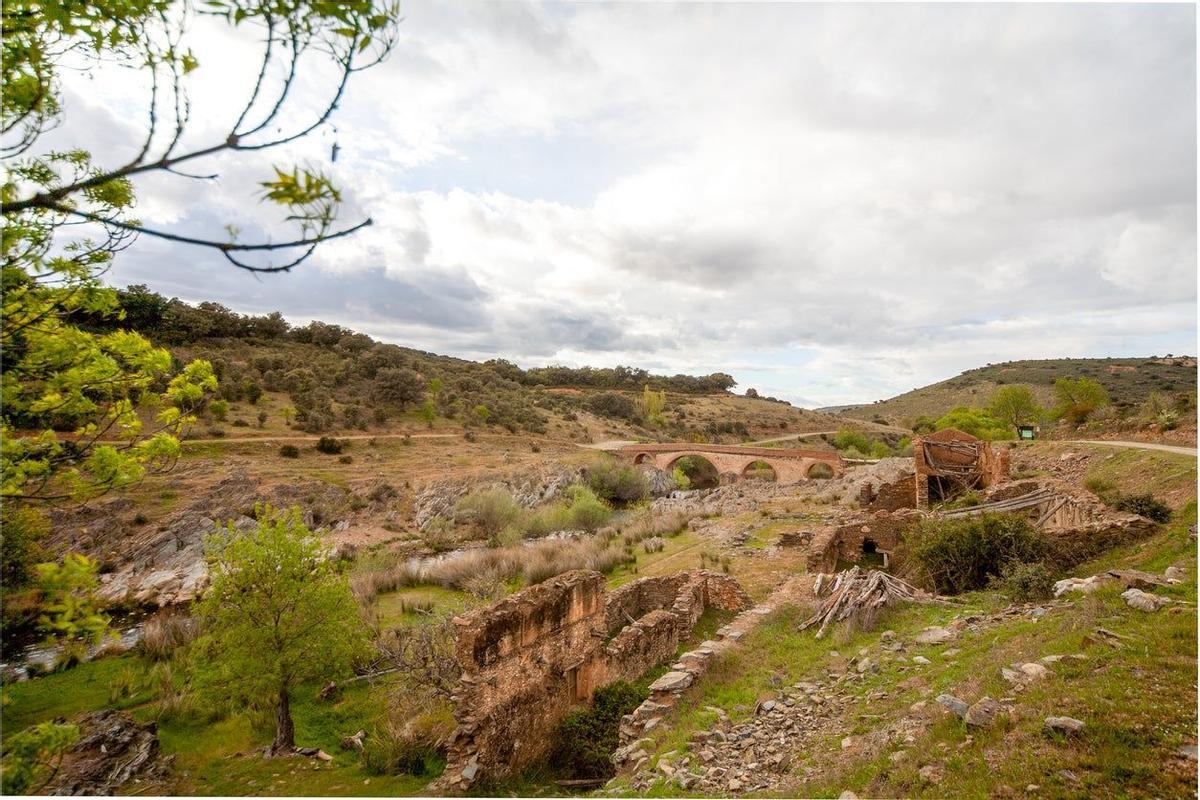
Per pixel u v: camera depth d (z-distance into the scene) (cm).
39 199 253
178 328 7881
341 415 7831
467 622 1082
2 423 444
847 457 8106
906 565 1991
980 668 900
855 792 677
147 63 275
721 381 19525
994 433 5353
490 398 10962
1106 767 568
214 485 4606
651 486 7112
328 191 236
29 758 430
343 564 1413
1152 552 1400
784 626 1525
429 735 1241
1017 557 1609
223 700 1281
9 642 2016
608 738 1187
